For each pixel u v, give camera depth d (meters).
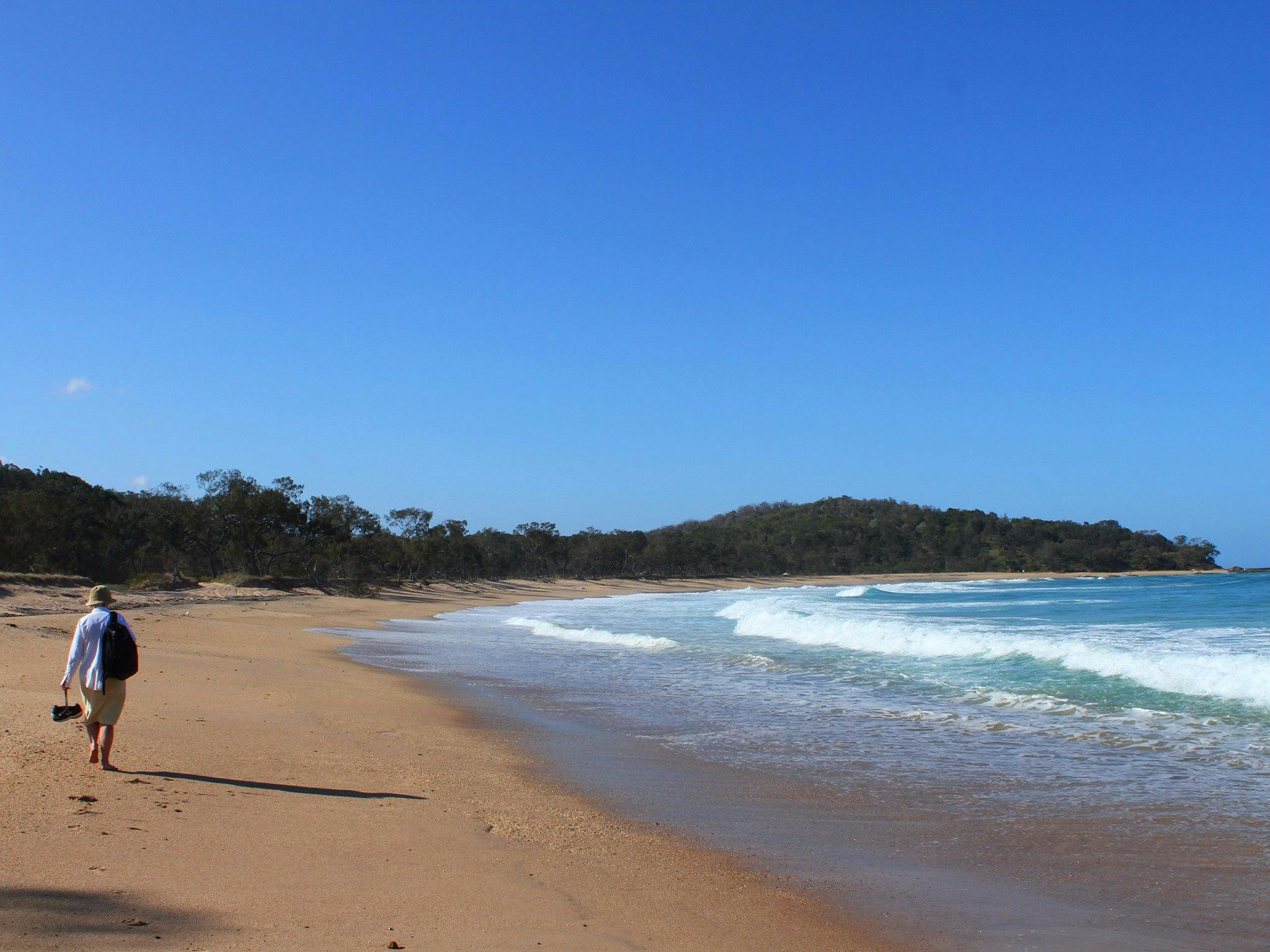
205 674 16.98
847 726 13.39
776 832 7.95
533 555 140.62
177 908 5.08
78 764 8.41
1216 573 156.88
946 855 7.30
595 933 5.28
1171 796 9.08
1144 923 5.83
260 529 74.94
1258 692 14.98
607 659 23.70
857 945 5.42
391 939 4.87
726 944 5.30
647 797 9.17
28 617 26.97
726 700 16.09
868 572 179.62
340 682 17.83
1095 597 59.34
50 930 4.58
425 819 7.65
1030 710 14.55
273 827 6.95
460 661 23.64
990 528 194.25
